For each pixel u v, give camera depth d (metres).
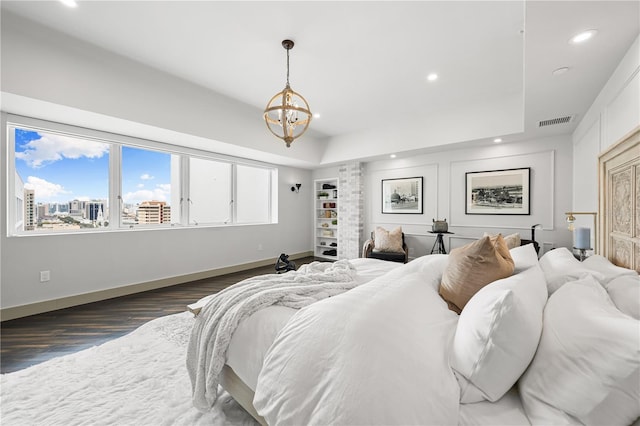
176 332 2.46
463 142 4.14
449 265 1.39
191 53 2.71
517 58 2.74
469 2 2.00
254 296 1.39
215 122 3.92
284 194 6.13
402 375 0.77
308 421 0.81
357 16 2.17
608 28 1.59
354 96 3.68
